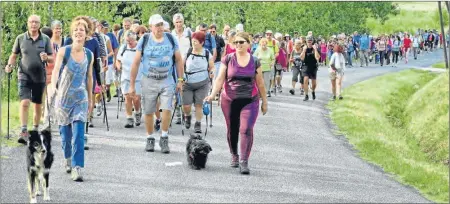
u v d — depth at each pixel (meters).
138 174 19.83
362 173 21.70
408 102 48.34
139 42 22.25
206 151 20.56
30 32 23.34
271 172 20.92
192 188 18.50
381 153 25.55
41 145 16.42
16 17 39.69
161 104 22.52
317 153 24.70
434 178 21.67
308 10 91.81
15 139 23.86
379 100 46.56
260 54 39.16
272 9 81.56
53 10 44.38
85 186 18.27
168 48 22.23
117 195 17.52
